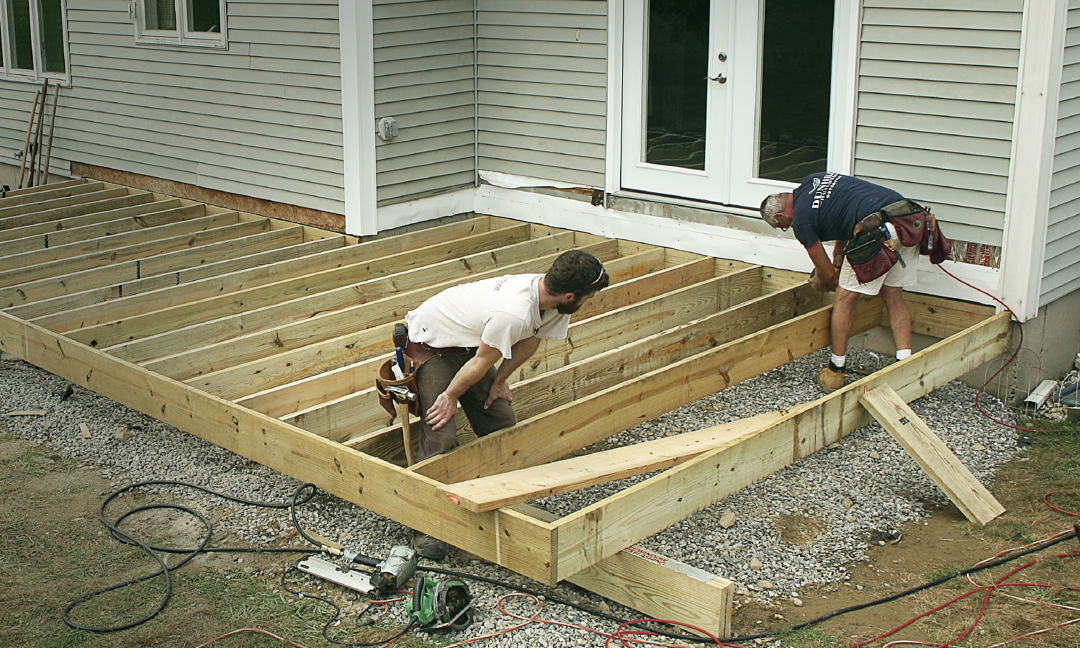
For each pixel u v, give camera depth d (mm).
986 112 5688
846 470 5047
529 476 4066
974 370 6027
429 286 6766
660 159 7293
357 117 7383
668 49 7031
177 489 4801
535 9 7613
